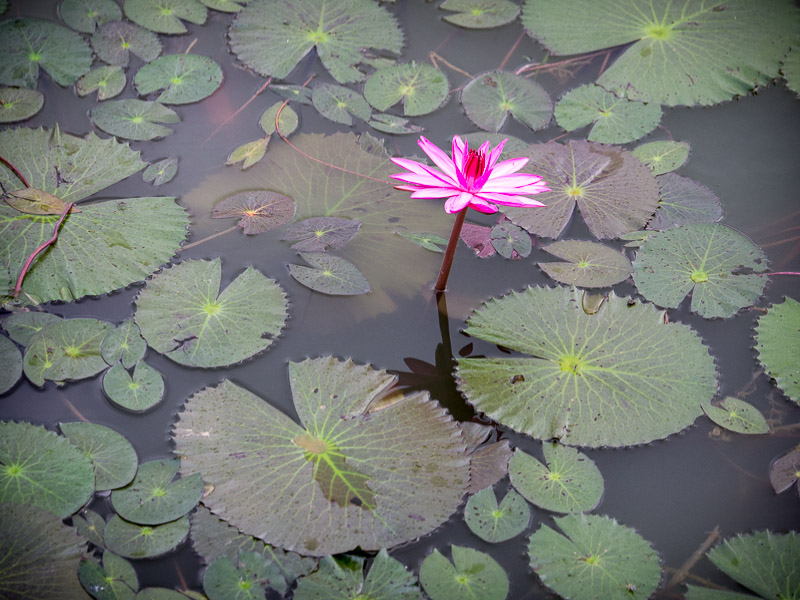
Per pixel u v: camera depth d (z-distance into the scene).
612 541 1.44
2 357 1.63
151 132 2.27
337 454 1.51
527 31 2.80
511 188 1.65
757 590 1.40
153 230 1.97
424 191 1.62
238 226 2.02
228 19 2.72
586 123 2.44
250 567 1.33
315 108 2.41
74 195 2.04
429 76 2.57
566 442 1.60
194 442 1.51
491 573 1.36
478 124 2.41
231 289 1.84
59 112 2.30
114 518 1.39
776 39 2.70
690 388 1.71
